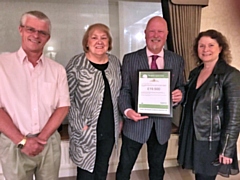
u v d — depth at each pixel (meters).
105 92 1.89
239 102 1.65
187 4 2.60
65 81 1.65
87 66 1.85
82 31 2.84
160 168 2.14
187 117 1.87
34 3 2.68
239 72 1.70
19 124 1.47
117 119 2.00
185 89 1.98
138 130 1.98
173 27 2.63
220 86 1.70
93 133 1.90
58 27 2.77
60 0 2.73
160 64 1.96
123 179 2.14
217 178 2.57
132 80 1.99
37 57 1.51
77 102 1.89
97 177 2.08
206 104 1.73
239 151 3.07
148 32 1.91
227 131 1.67
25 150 1.47
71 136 1.96
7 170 1.54
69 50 2.84
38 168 1.63
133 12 2.88
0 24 2.64
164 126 1.99
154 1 2.87
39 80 1.51
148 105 1.90
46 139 1.51
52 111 1.59
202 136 1.75
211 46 1.74
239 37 2.95
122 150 2.11
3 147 1.52
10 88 1.44
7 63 1.46
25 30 1.45
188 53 2.67
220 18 2.88
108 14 2.85
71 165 2.60
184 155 1.88
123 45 2.91
